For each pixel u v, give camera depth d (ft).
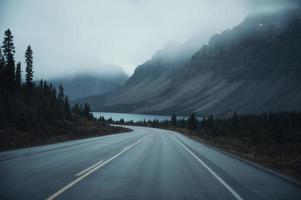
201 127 364.38
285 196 32.17
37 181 34.91
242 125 289.53
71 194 28.96
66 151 72.23
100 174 41.04
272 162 66.64
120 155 66.23
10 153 64.08
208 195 30.89
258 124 297.74
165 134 199.52
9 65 234.58
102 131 202.49
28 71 263.90
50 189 30.86
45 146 86.12
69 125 178.19
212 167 52.65
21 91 235.81
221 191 33.04
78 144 97.71
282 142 199.82
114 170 44.91
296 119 312.29
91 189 31.53
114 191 31.01
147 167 49.24
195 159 64.08
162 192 31.37
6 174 39.27
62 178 37.24
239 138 231.30
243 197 30.63
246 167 54.49
